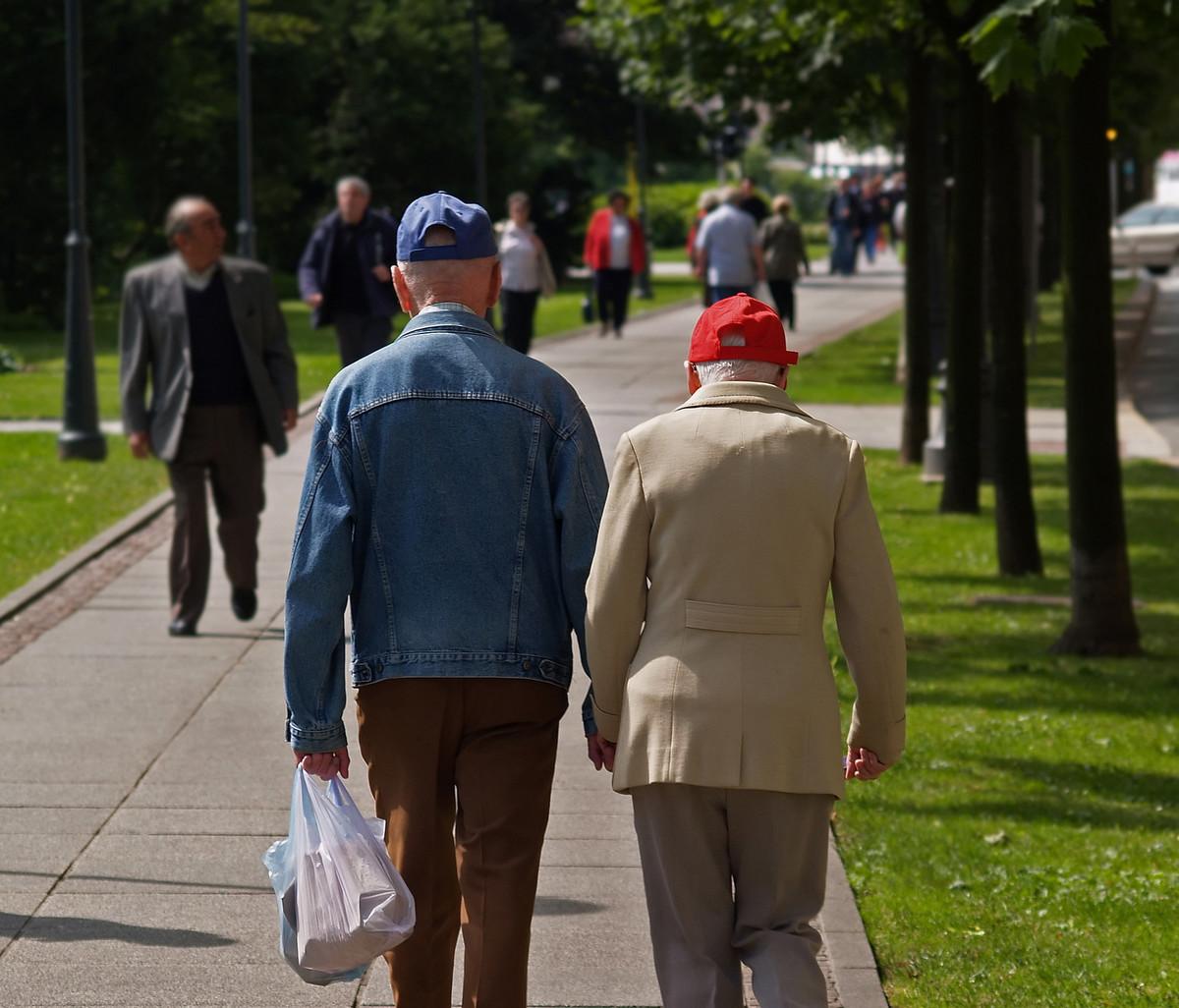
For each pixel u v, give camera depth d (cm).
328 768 1148
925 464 4738
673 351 7912
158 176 11862
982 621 3114
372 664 1152
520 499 1162
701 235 6731
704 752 1087
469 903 1155
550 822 1845
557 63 16850
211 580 3222
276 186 12900
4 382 6750
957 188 4106
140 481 4459
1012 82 2208
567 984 1422
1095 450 2836
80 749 2105
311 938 1112
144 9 9956
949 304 4184
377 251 3941
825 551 1120
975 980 1445
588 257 8575
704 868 1116
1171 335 9294
